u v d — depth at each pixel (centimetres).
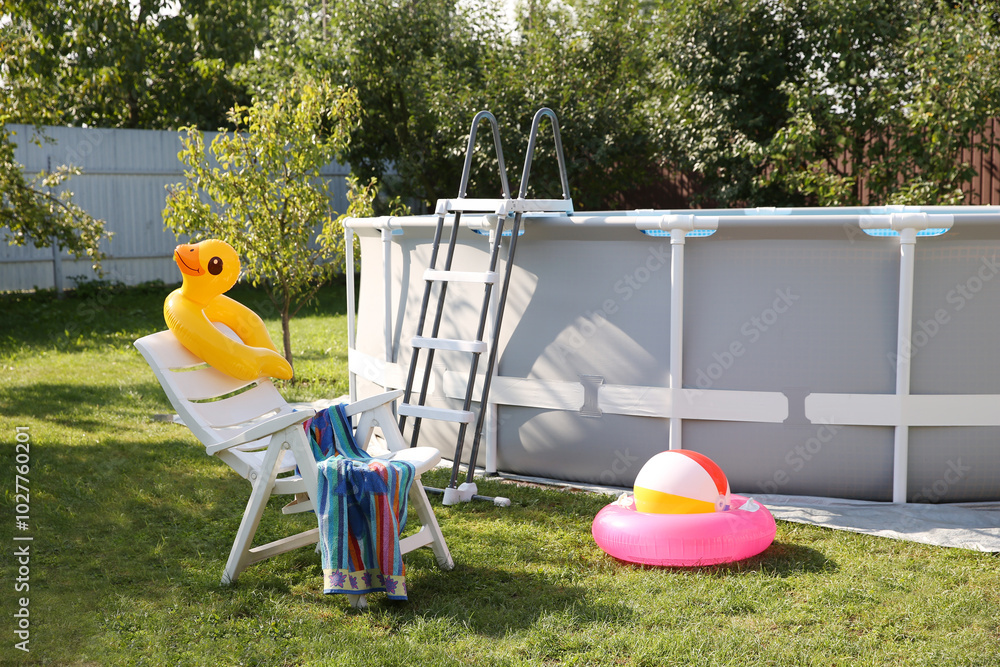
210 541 348
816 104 991
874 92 973
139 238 1460
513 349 437
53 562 324
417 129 1484
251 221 727
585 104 1268
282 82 1347
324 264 760
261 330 367
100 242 1415
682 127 1175
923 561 319
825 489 396
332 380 726
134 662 246
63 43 1731
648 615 274
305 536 323
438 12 1430
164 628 269
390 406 336
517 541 348
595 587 301
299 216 732
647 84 1314
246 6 2138
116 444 502
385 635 266
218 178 706
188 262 335
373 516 281
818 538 346
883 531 351
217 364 336
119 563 324
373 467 284
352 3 1407
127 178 1438
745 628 265
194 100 2186
